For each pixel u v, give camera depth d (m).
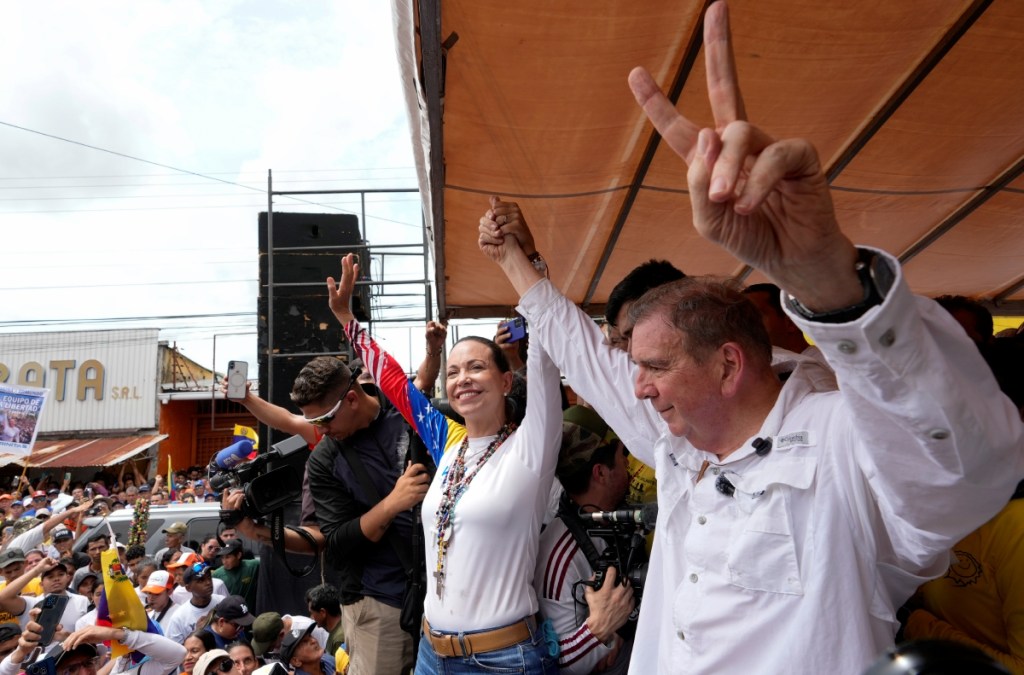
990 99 3.10
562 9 2.48
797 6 2.53
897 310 0.98
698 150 0.99
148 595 7.05
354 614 2.78
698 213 1.02
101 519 9.17
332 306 2.93
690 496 1.59
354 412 2.92
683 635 1.48
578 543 2.35
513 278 2.29
